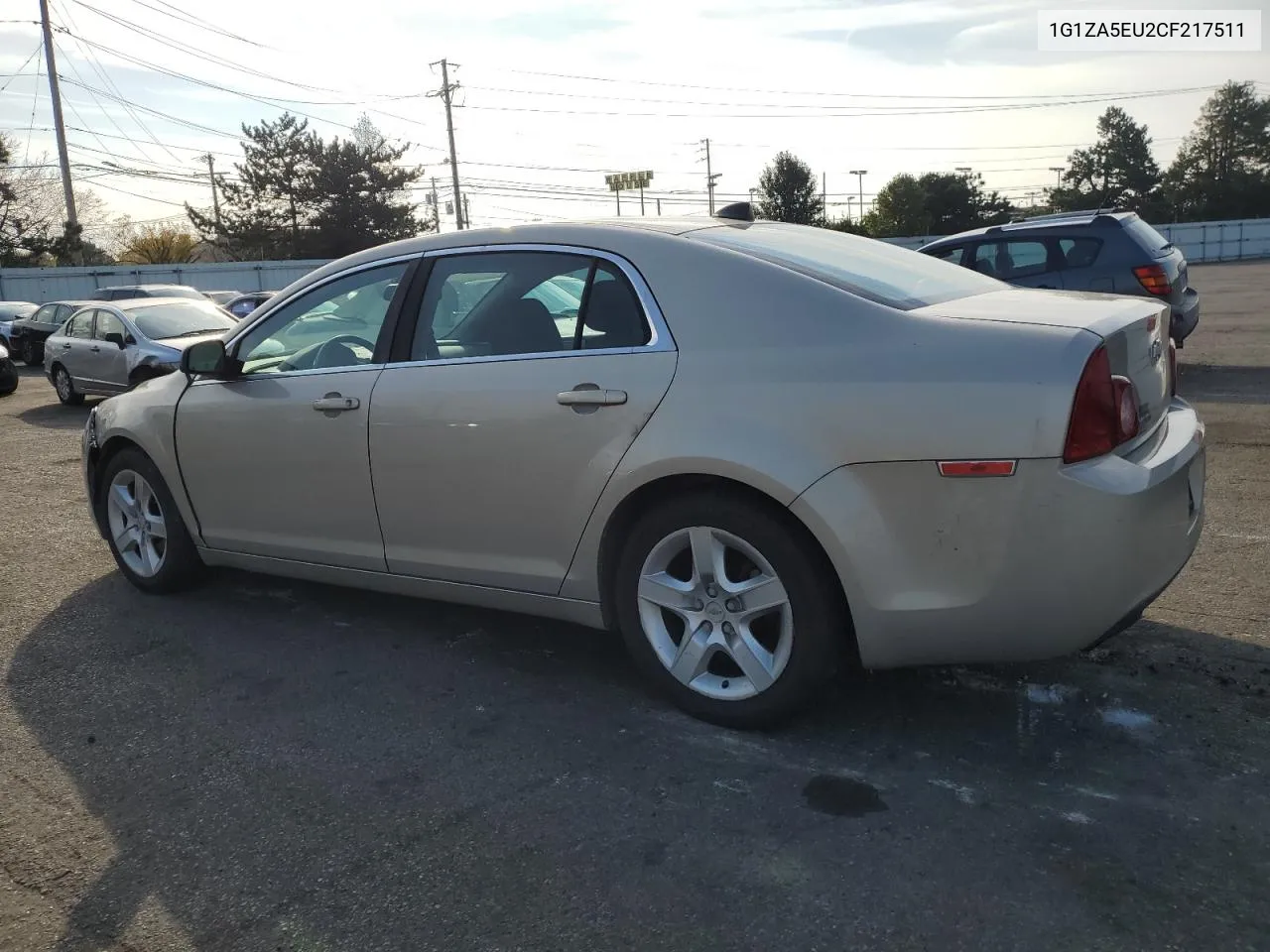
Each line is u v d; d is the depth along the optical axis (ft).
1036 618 9.42
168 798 10.39
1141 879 8.35
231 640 14.76
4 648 14.76
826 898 8.30
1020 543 9.25
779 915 8.13
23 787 10.71
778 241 12.11
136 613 16.10
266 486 14.42
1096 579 9.20
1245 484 20.48
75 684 13.37
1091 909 8.00
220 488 15.07
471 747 11.20
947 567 9.55
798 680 10.54
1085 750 10.46
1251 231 172.35
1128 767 10.09
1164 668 12.20
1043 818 9.27
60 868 9.25
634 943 7.89
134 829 9.85
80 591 17.35
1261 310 61.57
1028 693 11.76
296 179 188.96
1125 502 9.09
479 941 8.01
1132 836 8.94
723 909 8.23
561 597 12.03
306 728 11.85
